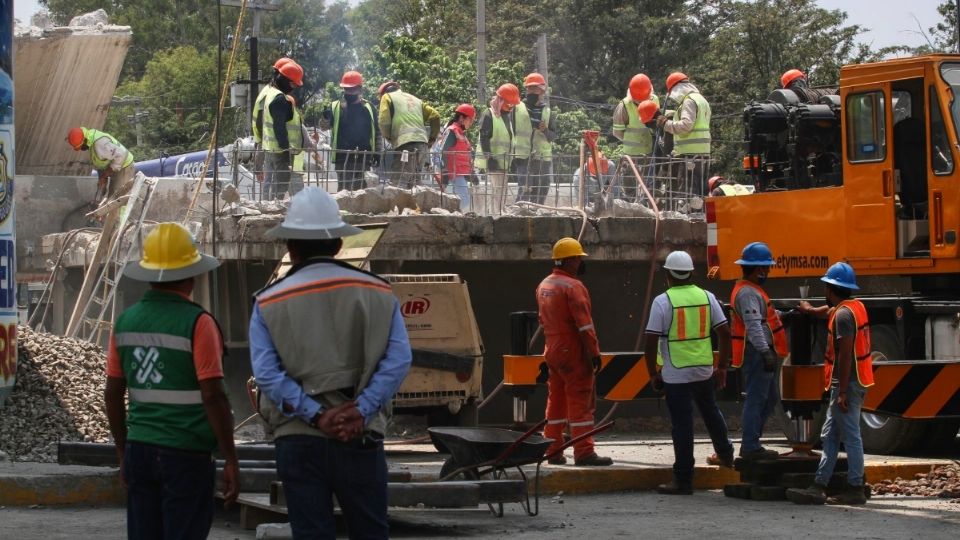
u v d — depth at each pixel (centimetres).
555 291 1568
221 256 2134
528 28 7794
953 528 1266
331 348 738
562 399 1623
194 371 804
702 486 1591
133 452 808
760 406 1562
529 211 2334
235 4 4656
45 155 3722
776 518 1334
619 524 1287
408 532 1232
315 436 736
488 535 1215
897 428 1833
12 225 1731
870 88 1856
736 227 2133
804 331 1599
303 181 2325
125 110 8475
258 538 1147
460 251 2192
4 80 1731
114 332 824
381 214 2212
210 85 8406
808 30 7288
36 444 1619
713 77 7238
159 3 10006
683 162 2500
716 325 1538
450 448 1314
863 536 1214
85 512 1316
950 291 1833
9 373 1697
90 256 2784
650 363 1520
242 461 1310
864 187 1875
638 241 2319
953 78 1777
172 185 2780
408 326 1842
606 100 7462
